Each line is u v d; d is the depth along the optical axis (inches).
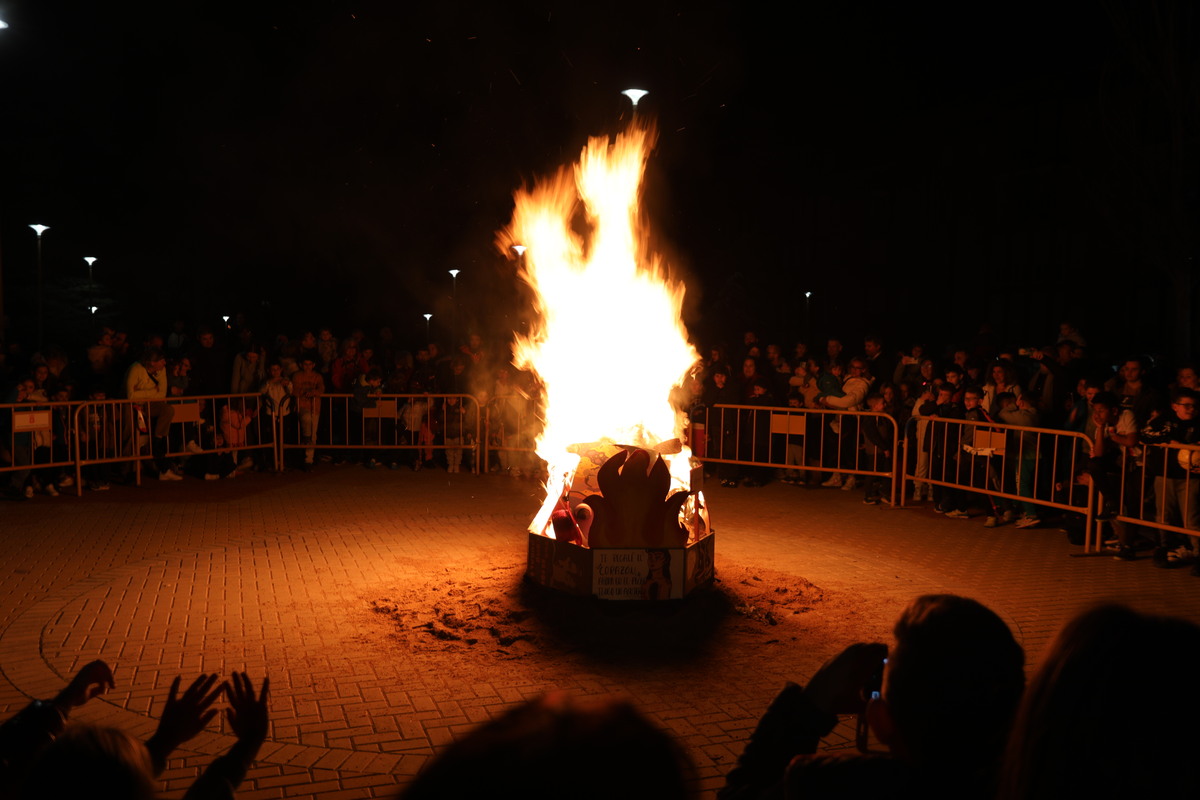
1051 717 51.4
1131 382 363.9
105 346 508.4
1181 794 48.1
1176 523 337.1
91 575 309.3
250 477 507.8
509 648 244.8
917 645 68.4
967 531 397.7
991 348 539.2
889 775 66.4
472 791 35.0
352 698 211.5
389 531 381.1
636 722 38.3
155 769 92.1
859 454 488.7
